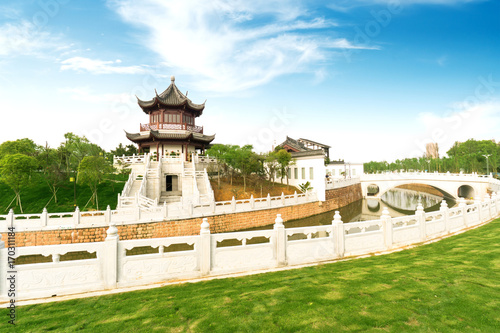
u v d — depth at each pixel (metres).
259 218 25.08
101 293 6.41
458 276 6.56
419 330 4.20
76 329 4.56
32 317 5.10
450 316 4.62
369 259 9.00
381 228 10.71
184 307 5.27
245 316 4.77
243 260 8.12
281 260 8.48
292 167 40.34
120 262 6.94
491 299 5.21
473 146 64.56
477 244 10.02
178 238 7.46
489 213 17.23
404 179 45.75
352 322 4.46
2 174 21.94
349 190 42.16
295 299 5.45
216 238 7.89
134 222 18.56
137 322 4.71
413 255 9.24
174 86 45.44
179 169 34.88
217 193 32.53
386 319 4.54
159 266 7.24
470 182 39.81
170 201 29.84
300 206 30.08
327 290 5.92
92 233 17.70
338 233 9.53
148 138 40.09
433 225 12.71
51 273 6.38
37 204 24.53
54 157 27.14
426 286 5.98
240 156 33.16
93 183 27.34
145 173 29.14
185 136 39.91
